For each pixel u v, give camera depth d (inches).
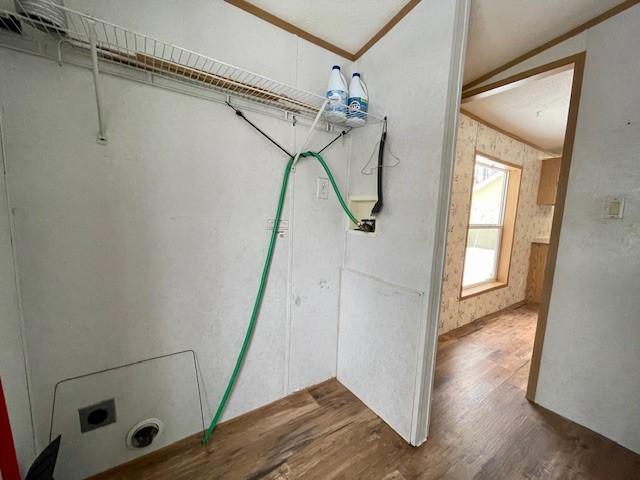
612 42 49.7
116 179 39.4
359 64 59.8
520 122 101.6
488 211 123.3
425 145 46.0
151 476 43.5
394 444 50.6
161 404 46.8
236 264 51.6
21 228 34.0
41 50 33.1
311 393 64.6
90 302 39.4
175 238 45.1
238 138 49.2
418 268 48.1
